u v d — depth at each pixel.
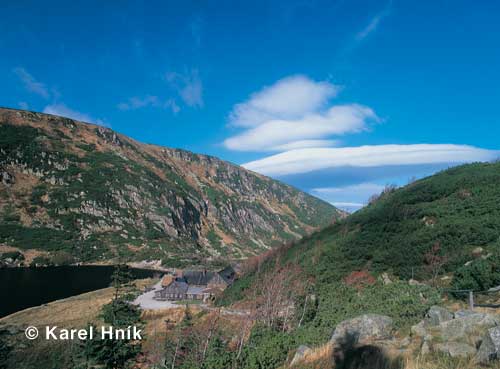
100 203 194.00
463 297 21.94
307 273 49.91
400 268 38.31
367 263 44.81
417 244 41.59
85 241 162.88
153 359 34.12
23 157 194.62
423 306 19.89
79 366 28.70
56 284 103.19
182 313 58.88
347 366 12.43
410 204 61.41
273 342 19.84
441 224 43.38
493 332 9.45
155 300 81.56
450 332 11.86
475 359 9.47
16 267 128.12
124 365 30.80
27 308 73.56
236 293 64.31
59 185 193.62
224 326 41.94
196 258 174.25
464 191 54.41
